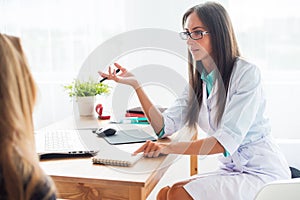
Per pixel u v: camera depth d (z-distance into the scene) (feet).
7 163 2.52
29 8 9.82
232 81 6.17
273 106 9.14
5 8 9.84
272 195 5.38
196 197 5.74
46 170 4.79
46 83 10.02
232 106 5.96
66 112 10.09
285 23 8.88
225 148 5.67
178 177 9.84
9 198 2.56
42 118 10.22
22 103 2.75
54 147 5.53
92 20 9.66
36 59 9.96
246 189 5.84
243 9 8.93
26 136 2.68
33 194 2.61
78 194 4.65
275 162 6.23
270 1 8.86
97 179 4.48
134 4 9.52
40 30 9.86
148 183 4.52
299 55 8.95
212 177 6.00
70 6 9.68
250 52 9.03
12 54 2.77
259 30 8.96
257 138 6.33
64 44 9.82
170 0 9.38
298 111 9.08
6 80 2.66
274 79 9.08
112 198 4.55
